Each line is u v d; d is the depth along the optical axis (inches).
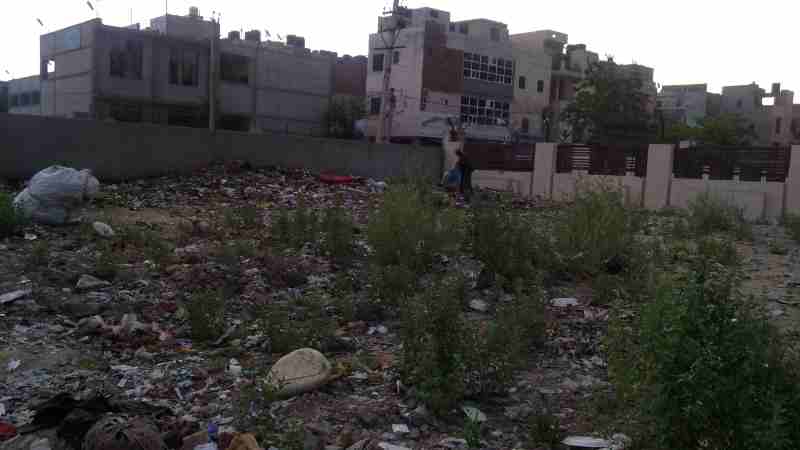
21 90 1908.2
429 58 1807.3
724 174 755.4
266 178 749.9
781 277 373.1
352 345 239.1
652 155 805.2
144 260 355.9
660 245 426.3
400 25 1569.9
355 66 2096.5
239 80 1748.3
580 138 1841.8
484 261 343.9
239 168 764.6
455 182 737.6
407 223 359.9
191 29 1769.2
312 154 864.3
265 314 256.1
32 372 206.4
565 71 2155.5
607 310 287.9
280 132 1829.5
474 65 1902.1
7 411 180.7
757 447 126.6
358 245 409.7
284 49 1943.9
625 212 389.1
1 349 221.9
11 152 627.2
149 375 209.0
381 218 369.4
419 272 341.1
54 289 292.4
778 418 124.3
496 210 372.5
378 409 185.6
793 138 2797.7
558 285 337.7
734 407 130.1
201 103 1679.4
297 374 199.2
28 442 163.9
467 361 194.2
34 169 640.4
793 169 702.5
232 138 784.9
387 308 283.0
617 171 847.7
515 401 197.0
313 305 276.2
